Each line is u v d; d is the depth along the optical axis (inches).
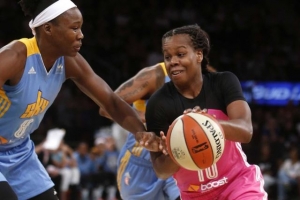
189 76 179.8
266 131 620.4
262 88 693.9
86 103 641.0
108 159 516.1
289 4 851.4
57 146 470.9
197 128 162.2
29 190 197.8
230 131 168.1
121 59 720.3
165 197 250.5
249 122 174.6
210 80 187.2
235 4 821.9
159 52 735.1
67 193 481.7
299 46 792.3
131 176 252.7
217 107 183.6
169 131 167.0
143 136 177.0
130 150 253.0
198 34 180.7
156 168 181.2
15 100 182.4
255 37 790.5
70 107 629.6
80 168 513.7
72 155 484.7
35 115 191.6
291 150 534.0
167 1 793.6
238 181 184.5
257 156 554.6
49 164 469.4
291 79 740.7
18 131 191.2
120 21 757.9
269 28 806.5
